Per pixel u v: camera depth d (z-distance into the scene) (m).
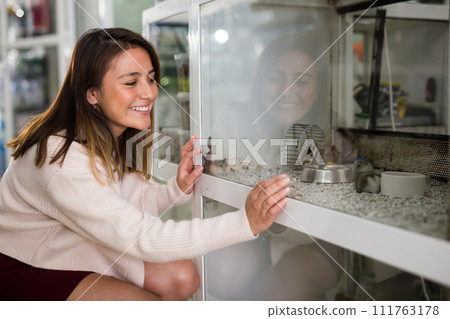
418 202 0.92
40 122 1.20
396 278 0.80
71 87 1.20
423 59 1.46
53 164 1.08
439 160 1.19
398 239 0.75
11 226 1.18
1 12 3.33
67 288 1.12
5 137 3.42
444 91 1.42
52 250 1.15
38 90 3.37
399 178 0.97
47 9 3.21
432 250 0.68
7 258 1.17
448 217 0.79
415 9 1.46
